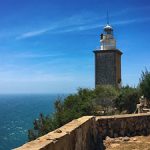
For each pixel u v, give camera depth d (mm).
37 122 38312
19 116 153000
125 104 43031
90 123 13352
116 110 42469
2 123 124500
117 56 57281
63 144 8953
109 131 15125
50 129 34875
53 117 38250
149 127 16391
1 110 195000
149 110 28922
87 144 12398
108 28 58438
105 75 56062
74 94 42375
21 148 7199
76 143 10570
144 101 34219
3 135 94375
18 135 94500
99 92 43875
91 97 42062
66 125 11117
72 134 10039
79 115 34906
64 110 37469
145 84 42188
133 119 15883
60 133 9312
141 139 15000
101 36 58562
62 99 41156
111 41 57750
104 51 56031
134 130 15859
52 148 8016
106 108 42375
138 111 29797
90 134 13172
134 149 13070
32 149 7109
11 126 115375
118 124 15383
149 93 41906
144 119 16297
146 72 43156
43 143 7773
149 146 13578
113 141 14406
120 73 59875
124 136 15414
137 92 43469
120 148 13273
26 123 123812
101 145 13750
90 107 37469
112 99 43125
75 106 37312
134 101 43031
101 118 15062
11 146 77562
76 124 11414
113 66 55781
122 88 48250
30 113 167875
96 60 56531
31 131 38125
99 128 14898
